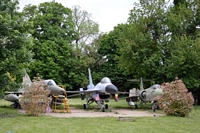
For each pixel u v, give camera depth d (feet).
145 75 86.53
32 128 33.42
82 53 143.33
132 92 76.07
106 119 44.01
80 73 141.49
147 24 89.35
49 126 35.35
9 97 68.18
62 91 62.90
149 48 84.99
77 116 49.90
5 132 30.60
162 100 52.95
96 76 141.18
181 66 78.69
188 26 91.09
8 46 47.91
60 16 139.74
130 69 90.99
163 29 89.45
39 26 135.54
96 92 67.97
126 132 31.12
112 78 142.72
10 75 50.08
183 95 50.72
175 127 35.96
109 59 144.66
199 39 79.46
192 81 80.43
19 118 44.50
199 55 77.15
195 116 51.78
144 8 90.84
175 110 50.80
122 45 91.20
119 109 71.41
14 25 46.55
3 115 49.67
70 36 143.02
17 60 48.62
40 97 49.32
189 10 88.48
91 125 36.65
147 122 40.57
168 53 84.74
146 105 87.20
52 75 128.98
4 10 49.78
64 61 133.39
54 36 134.92
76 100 120.67
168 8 90.84
